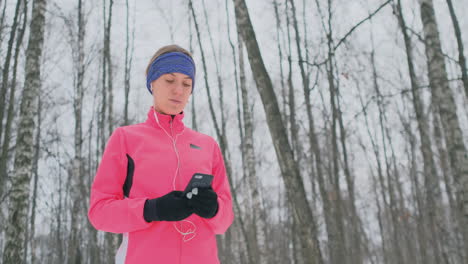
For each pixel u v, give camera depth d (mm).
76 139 11648
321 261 4082
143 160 1424
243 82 11445
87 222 15188
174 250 1318
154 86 1573
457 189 4789
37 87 5676
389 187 15906
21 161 5281
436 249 11875
